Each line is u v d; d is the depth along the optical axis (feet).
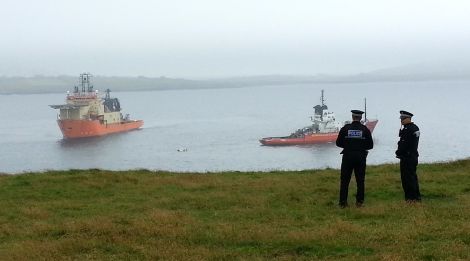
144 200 62.39
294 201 57.82
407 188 55.47
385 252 36.45
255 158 371.15
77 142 521.65
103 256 38.04
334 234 41.55
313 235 41.29
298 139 441.68
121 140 529.86
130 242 41.65
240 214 51.55
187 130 623.77
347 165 53.06
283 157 370.94
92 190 69.82
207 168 326.85
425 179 69.87
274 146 438.81
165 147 458.50
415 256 35.17
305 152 393.70
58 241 42.32
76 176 80.64
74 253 39.29
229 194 63.67
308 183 70.44
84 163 381.40
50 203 60.64
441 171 79.25
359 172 53.21
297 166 324.19
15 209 57.82
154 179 78.59
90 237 43.57
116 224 47.85
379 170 82.58
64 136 553.23
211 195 63.26
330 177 75.41
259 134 553.64
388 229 43.29
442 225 43.93
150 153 422.00
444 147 389.19
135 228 45.68
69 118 564.71
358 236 41.27
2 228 48.11
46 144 510.17
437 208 50.93
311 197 59.82
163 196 64.54
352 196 59.77
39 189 70.79
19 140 549.13
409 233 41.50
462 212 48.67
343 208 52.54
